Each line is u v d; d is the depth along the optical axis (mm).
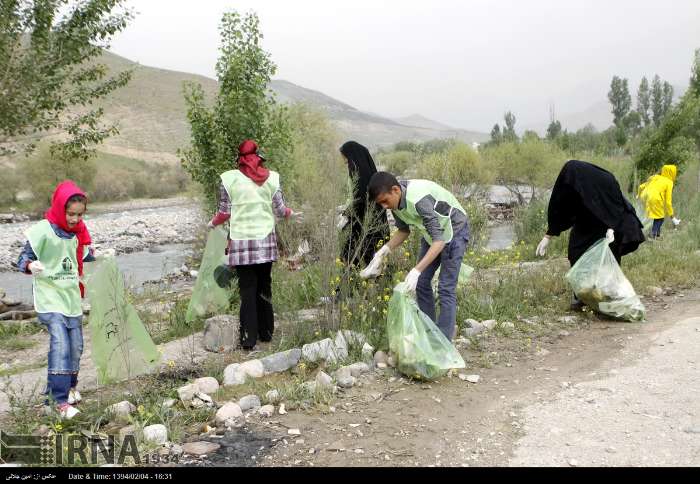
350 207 5645
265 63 8875
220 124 8766
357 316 5363
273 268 6875
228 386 4539
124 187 47625
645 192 11141
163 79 122000
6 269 16688
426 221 4527
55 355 4043
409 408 4055
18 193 41375
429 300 4953
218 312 6500
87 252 4418
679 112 16188
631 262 8352
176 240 21219
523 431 3637
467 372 4750
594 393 4172
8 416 4141
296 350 4934
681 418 3658
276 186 5461
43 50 9930
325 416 3959
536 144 23922
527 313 6266
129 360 4586
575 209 6258
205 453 3449
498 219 19203
